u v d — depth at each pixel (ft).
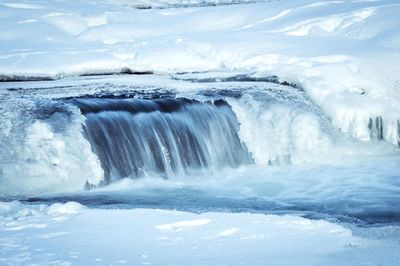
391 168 38.27
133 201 31.30
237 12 66.18
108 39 57.72
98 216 23.27
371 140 42.63
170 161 37.27
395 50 49.37
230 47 52.90
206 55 52.47
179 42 55.47
